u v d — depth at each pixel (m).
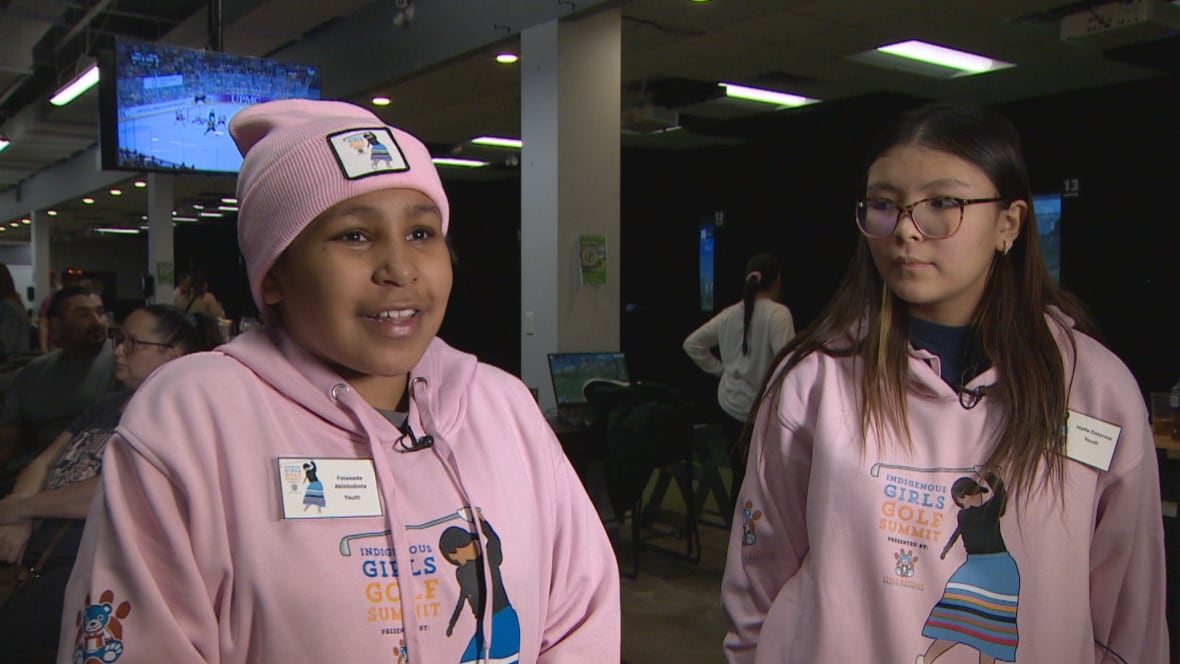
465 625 0.73
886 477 1.08
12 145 11.73
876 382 1.11
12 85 8.40
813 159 8.41
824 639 1.06
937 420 1.09
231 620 0.68
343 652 0.67
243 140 0.82
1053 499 1.05
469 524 0.76
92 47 7.28
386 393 0.80
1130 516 1.09
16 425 2.83
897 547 1.06
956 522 1.05
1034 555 1.04
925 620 1.04
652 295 10.90
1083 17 4.73
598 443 3.90
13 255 23.47
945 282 1.06
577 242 4.41
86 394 2.82
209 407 0.71
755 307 4.18
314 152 0.73
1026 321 1.11
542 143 4.42
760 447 1.22
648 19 4.93
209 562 0.67
